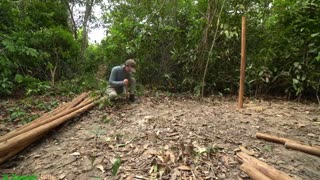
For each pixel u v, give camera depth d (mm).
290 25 4672
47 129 2463
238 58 5055
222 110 3652
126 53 6004
